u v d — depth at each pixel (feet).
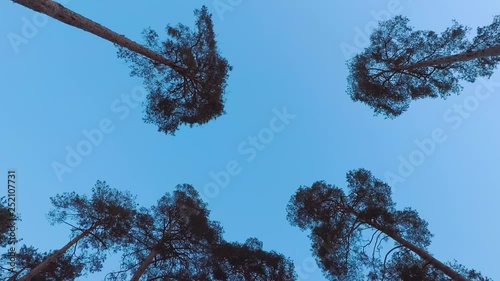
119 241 58.70
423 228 54.34
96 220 57.77
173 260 59.52
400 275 50.80
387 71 57.00
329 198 59.00
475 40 51.78
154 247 57.72
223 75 53.52
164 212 61.62
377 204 56.24
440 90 56.75
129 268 58.03
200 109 54.49
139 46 44.24
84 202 56.65
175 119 54.85
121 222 57.36
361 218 55.42
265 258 59.31
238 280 60.80
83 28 36.29
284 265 59.57
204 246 59.52
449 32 52.60
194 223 58.70
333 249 57.47
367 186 57.26
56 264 55.26
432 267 49.96
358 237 56.65
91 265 57.82
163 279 58.39
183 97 53.78
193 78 52.34
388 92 58.75
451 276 46.47
